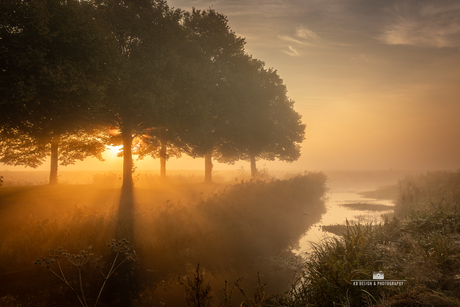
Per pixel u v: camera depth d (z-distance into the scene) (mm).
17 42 11719
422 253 6414
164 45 20203
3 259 8578
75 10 13883
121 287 7375
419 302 4094
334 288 5316
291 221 15727
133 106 17766
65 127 15086
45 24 12453
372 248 7234
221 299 6488
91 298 6754
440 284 4852
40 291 7066
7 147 23812
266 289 7059
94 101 14477
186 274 8289
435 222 8938
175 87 20562
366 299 4793
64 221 11023
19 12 11758
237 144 29766
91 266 8711
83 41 13688
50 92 12859
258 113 28953
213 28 27625
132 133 21453
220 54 27969
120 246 6828
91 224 10953
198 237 12164
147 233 11203
